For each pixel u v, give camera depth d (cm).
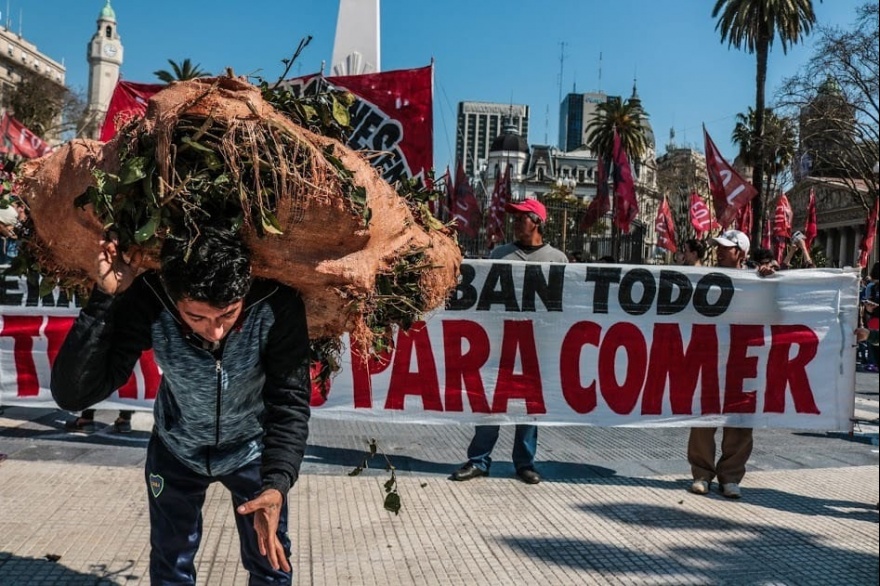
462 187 2061
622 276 547
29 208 214
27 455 526
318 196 196
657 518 445
